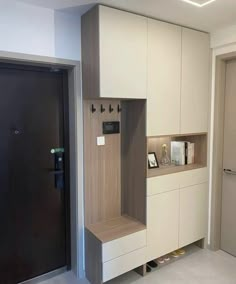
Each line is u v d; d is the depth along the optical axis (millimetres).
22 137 2281
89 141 2430
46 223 2477
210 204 2955
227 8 2125
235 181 2801
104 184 2568
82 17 2248
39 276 2465
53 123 2428
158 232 2529
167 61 2438
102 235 2270
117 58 2123
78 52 2297
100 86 2062
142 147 2422
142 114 2395
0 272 2277
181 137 3115
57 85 2420
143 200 2453
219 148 2861
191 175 2762
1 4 1916
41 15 2090
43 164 2408
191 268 2605
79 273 2506
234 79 2742
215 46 2730
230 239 2883
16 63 2143
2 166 2209
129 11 2160
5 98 2178
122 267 2303
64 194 2549
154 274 2510
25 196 2340
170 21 2406
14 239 2320
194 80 2678
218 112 2805
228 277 2459
